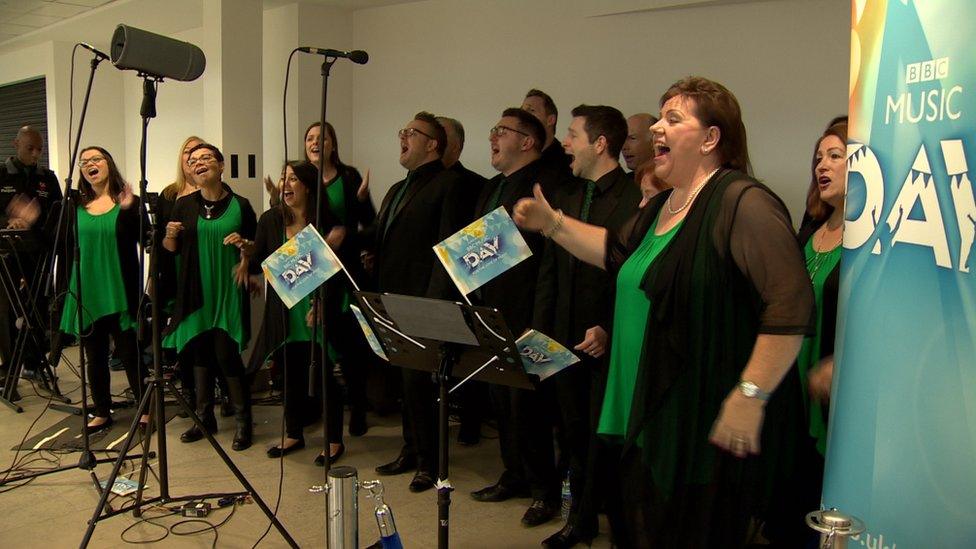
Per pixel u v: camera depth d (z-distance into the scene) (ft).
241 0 16.46
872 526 4.16
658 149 5.48
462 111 16.92
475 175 12.49
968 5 3.58
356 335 12.19
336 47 18.76
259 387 15.70
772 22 12.15
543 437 9.46
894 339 4.03
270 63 18.86
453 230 10.34
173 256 12.93
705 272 4.96
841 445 4.45
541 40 15.33
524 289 9.34
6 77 29.68
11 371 14.67
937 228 3.74
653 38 13.62
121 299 12.84
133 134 27.09
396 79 18.24
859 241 4.39
